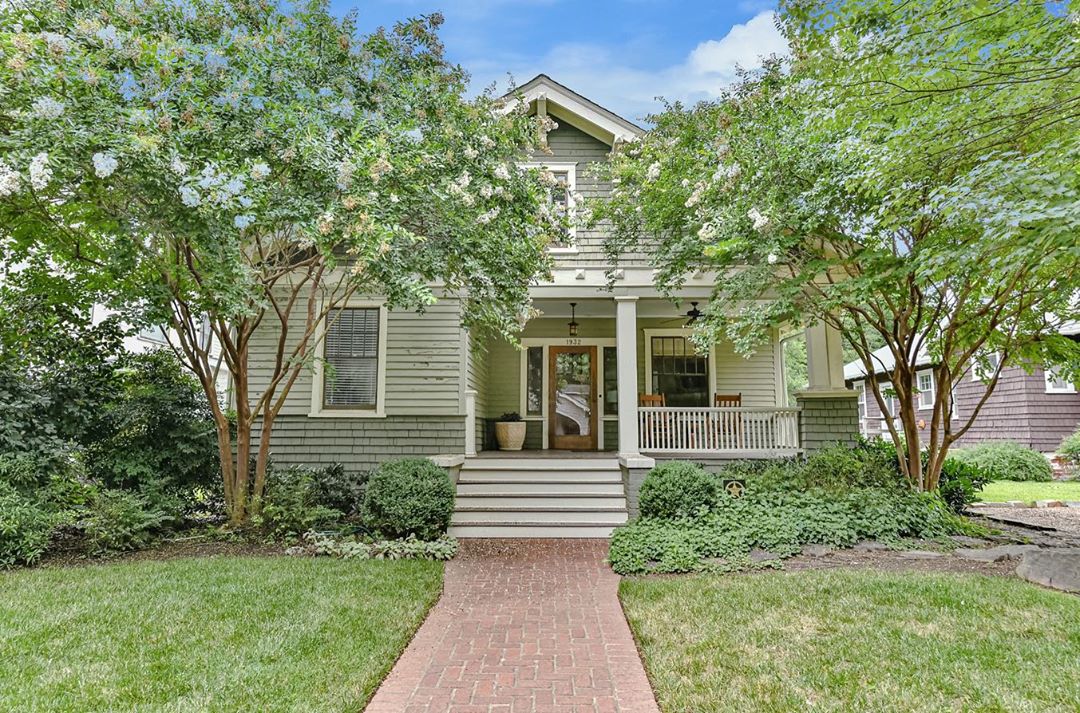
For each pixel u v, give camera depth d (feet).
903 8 12.21
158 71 16.71
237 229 17.63
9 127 15.92
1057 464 45.01
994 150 14.25
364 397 30.35
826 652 11.19
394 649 11.68
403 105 21.35
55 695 9.44
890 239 21.61
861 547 20.74
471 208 21.03
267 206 17.16
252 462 27.14
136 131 15.66
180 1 19.25
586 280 29.45
